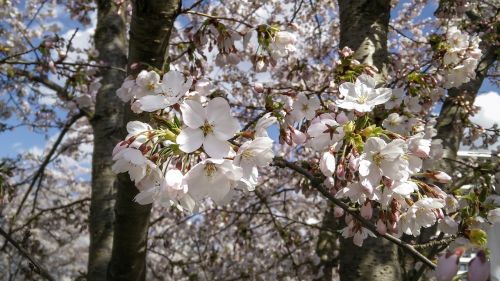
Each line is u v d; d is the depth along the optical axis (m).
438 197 1.78
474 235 1.78
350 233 2.18
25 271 5.50
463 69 2.98
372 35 3.44
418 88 2.97
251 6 5.67
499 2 5.70
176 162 1.47
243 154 1.50
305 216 7.71
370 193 1.61
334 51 6.88
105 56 4.80
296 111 2.25
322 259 5.98
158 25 2.14
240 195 6.59
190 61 2.59
